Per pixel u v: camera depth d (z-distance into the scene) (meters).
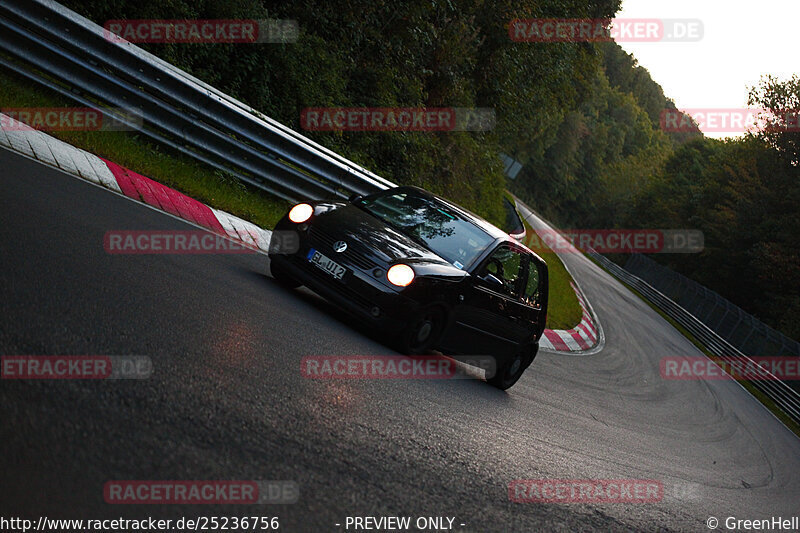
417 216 9.23
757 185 63.47
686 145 101.06
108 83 11.15
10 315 4.22
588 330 24.84
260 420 4.32
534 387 11.13
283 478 3.75
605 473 7.42
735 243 62.56
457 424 6.43
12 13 10.26
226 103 12.31
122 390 3.87
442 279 8.10
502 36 33.09
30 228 6.05
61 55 10.68
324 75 18.45
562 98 53.53
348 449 4.57
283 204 13.95
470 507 4.62
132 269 6.23
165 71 11.52
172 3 14.10
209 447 3.69
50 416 3.30
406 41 24.19
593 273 56.62
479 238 9.25
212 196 11.58
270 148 13.12
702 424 15.70
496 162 37.31
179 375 4.41
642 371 21.02
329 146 17.89
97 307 4.94
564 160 124.81
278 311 7.20
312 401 5.11
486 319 9.01
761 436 18.28
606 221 130.25
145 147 11.52
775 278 57.41
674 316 48.38
